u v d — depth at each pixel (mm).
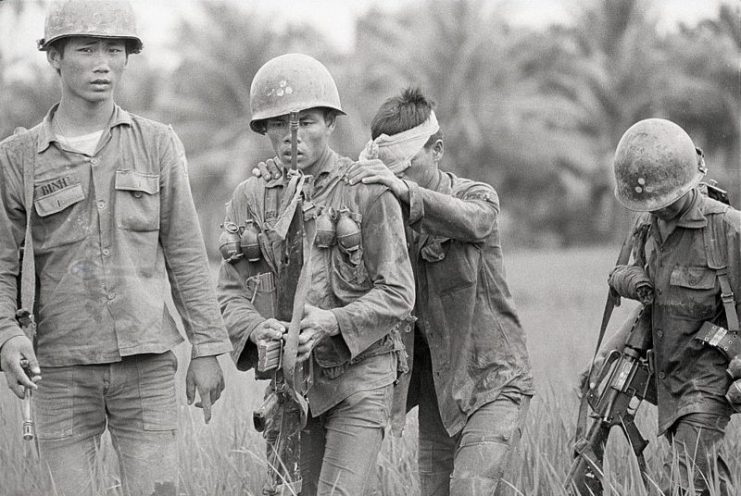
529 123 55312
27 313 5023
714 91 53531
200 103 53812
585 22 56938
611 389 6297
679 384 6250
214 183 51250
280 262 5316
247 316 5516
